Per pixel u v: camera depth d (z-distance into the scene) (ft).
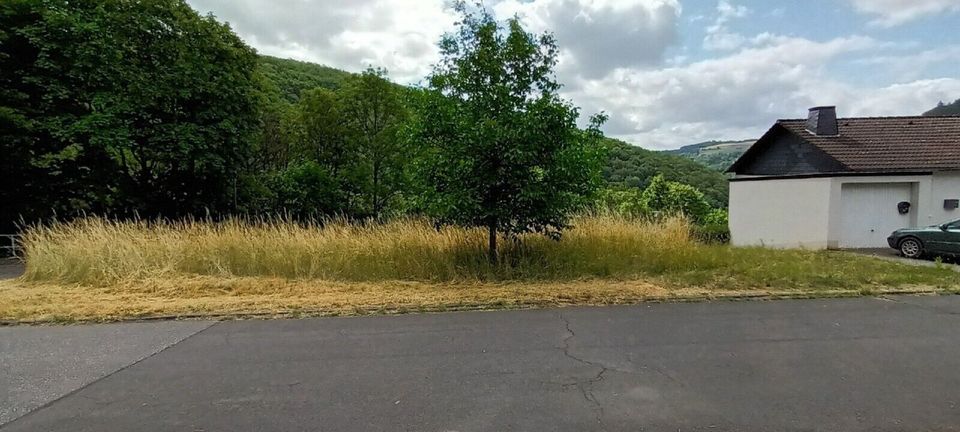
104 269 28.63
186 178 75.66
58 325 20.25
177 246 31.22
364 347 17.16
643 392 13.03
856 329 19.12
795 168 61.00
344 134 94.43
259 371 14.80
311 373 14.61
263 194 84.02
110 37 64.39
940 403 12.17
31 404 12.44
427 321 20.71
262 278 28.91
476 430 10.94
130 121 65.51
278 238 32.68
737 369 14.73
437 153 28.78
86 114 63.10
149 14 69.56
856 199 51.80
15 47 60.18
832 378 13.92
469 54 29.89
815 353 16.19
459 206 28.04
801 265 32.94
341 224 36.50
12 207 62.85
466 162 27.91
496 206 28.63
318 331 19.26
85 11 63.26
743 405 12.15
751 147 67.77
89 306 22.95
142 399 12.74
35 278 29.25
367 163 93.91
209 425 11.27
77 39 60.80
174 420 11.52
